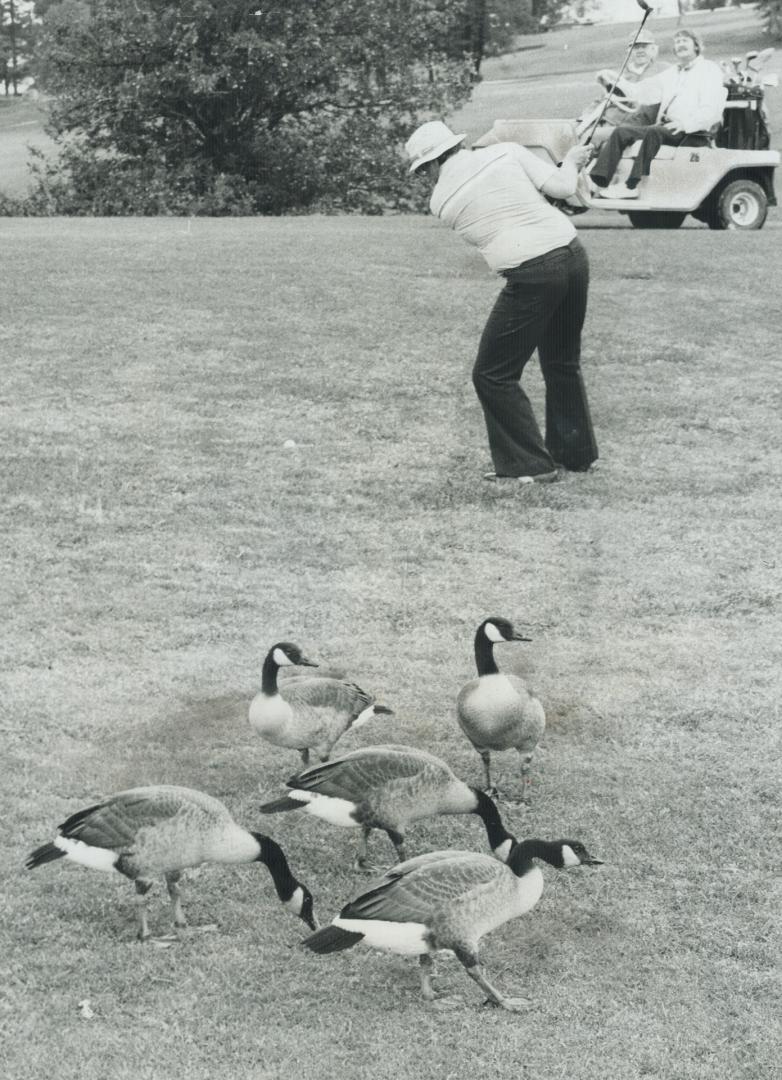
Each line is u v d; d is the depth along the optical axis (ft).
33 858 17.16
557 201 37.65
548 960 17.75
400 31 140.26
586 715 24.79
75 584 29.84
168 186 137.69
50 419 40.96
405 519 34.45
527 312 35.42
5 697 24.64
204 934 18.01
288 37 135.64
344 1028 16.25
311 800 18.45
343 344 49.88
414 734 23.97
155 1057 15.57
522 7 324.60
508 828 20.89
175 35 133.90
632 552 32.68
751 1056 16.05
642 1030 16.44
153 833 16.87
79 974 17.04
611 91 45.68
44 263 62.59
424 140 34.86
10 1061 15.44
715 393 45.85
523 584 30.66
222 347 49.14
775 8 267.39
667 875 19.77
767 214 88.63
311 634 27.84
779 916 18.83
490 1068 15.62
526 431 37.01
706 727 24.35
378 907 15.81
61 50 138.31
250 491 35.88
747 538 33.71
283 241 71.46
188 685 25.41
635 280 60.64
